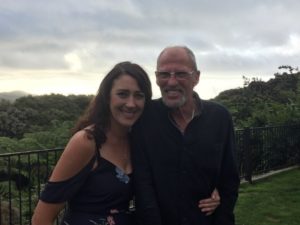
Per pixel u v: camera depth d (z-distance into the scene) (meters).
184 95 0.94
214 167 0.97
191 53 0.96
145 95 0.92
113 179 0.89
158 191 0.94
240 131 3.12
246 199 2.65
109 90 0.90
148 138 0.95
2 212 2.04
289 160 3.71
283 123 3.84
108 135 0.91
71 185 0.87
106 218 0.89
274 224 2.20
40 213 0.87
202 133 0.96
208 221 0.98
